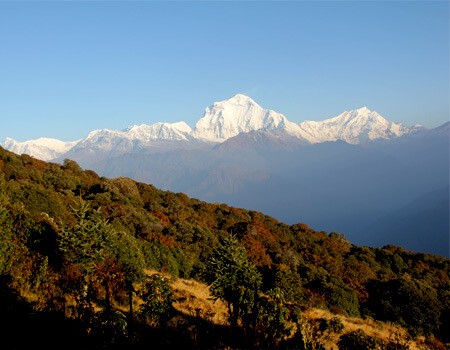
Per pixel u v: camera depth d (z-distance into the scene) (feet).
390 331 102.27
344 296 147.43
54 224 72.84
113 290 60.95
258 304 56.54
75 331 46.73
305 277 168.45
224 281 63.16
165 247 128.57
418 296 153.48
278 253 195.62
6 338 43.11
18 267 57.36
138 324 55.52
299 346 52.44
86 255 59.41
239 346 52.49
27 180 168.45
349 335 67.26
